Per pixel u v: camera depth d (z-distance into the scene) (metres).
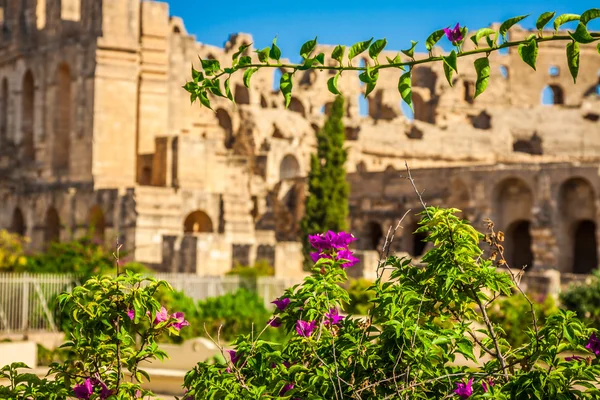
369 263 56.31
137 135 82.75
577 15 8.59
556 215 72.44
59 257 45.22
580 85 123.31
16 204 83.88
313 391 10.14
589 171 70.94
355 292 44.38
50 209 79.12
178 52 88.88
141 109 82.81
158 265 64.38
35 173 87.00
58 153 86.12
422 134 104.69
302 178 84.50
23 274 42.12
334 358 10.02
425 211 10.75
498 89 120.38
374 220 81.75
